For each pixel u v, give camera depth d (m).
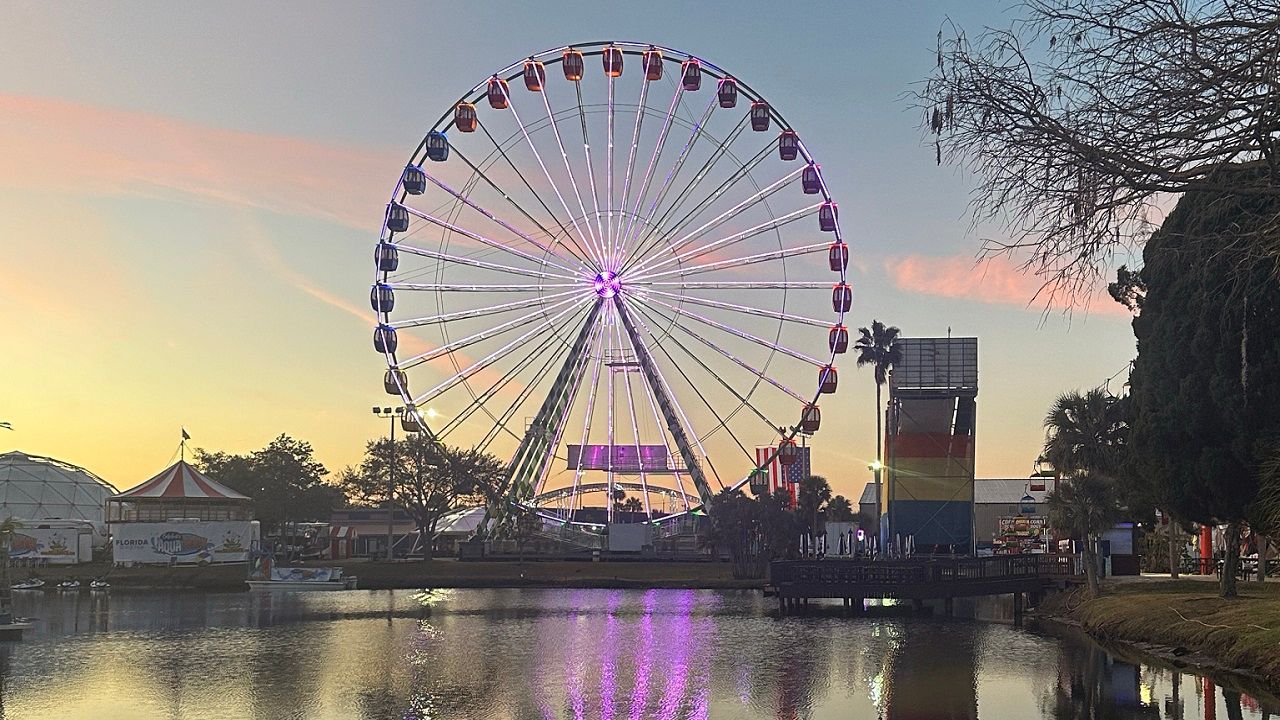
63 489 192.88
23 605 100.88
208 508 155.50
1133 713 38.84
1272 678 43.72
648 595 113.00
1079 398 74.88
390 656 59.09
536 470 151.88
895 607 93.81
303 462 191.12
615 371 141.88
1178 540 100.19
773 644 64.06
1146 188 21.25
